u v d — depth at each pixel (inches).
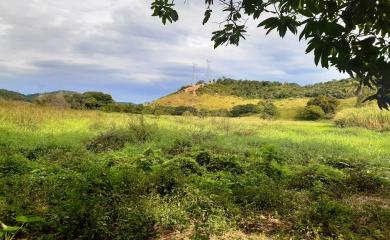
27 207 226.2
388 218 229.5
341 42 78.4
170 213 222.1
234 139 638.5
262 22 90.0
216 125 901.2
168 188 278.4
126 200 242.7
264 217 237.3
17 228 140.3
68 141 550.3
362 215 239.8
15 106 877.8
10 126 676.7
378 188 328.5
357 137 757.3
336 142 647.1
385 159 490.0
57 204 229.6
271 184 298.0
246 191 271.6
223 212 229.3
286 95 3676.2
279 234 200.2
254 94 4099.4
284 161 457.1
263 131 834.8
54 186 264.1
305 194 291.9
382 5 74.9
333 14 78.9
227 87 4402.1
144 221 209.5
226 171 366.0
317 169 360.2
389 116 974.4
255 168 370.3
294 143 610.2
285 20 88.4
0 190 257.0
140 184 277.3
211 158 396.2
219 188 281.7
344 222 221.1
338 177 350.0
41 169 325.4
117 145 571.2
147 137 614.2
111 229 201.2
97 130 724.0
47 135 612.1
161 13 138.9
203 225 206.4
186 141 569.3
